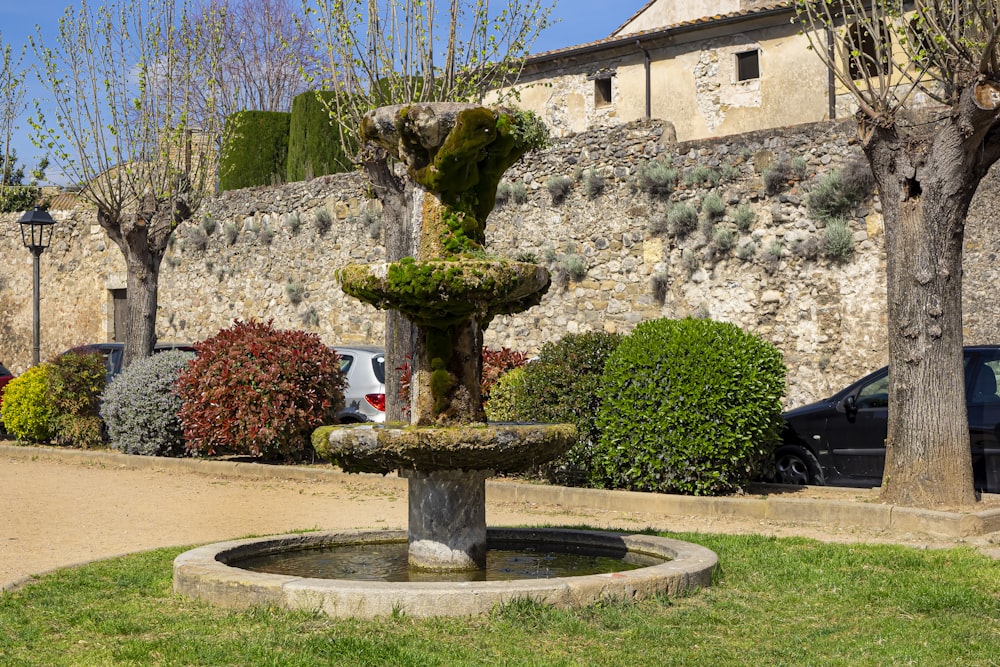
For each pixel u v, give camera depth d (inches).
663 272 690.8
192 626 210.1
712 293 668.1
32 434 658.2
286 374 536.4
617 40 956.6
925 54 384.8
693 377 404.2
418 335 257.8
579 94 1004.6
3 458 628.4
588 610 217.6
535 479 465.7
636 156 711.1
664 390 408.5
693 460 405.4
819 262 627.2
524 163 763.4
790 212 639.8
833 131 628.4
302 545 297.7
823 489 429.7
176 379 579.5
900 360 378.0
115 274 1084.5
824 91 860.0
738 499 390.9
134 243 658.2
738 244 659.4
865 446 433.4
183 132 679.7
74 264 1130.0
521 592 217.2
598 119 990.4
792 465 457.1
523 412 445.7
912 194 378.6
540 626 206.4
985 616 222.7
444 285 235.5
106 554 317.4
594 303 724.7
